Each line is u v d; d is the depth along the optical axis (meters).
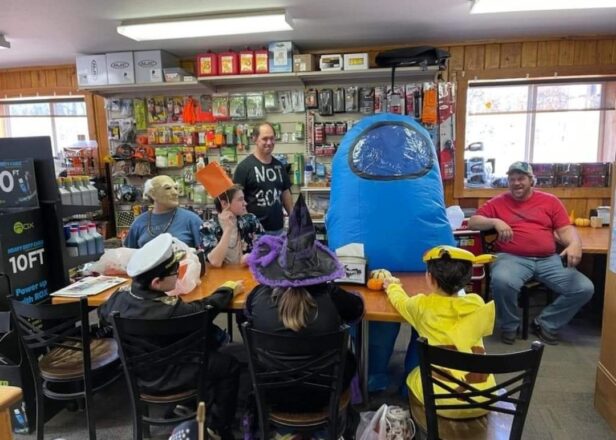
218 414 1.92
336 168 2.33
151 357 1.65
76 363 1.97
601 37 3.77
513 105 4.11
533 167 3.99
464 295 1.78
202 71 3.94
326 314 1.53
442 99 3.88
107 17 3.16
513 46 3.89
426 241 2.15
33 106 4.95
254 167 3.08
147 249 1.70
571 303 2.99
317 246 1.66
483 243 3.33
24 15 3.07
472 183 4.11
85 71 4.09
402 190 2.15
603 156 4.03
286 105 4.16
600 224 3.71
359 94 4.03
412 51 3.56
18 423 2.10
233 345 3.06
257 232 2.59
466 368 1.35
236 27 3.35
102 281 2.23
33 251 2.23
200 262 2.22
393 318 1.73
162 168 4.44
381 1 2.93
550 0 2.89
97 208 2.62
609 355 2.12
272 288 1.56
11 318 2.03
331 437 1.54
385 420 1.70
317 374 1.50
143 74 4.01
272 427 1.63
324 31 3.59
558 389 2.46
